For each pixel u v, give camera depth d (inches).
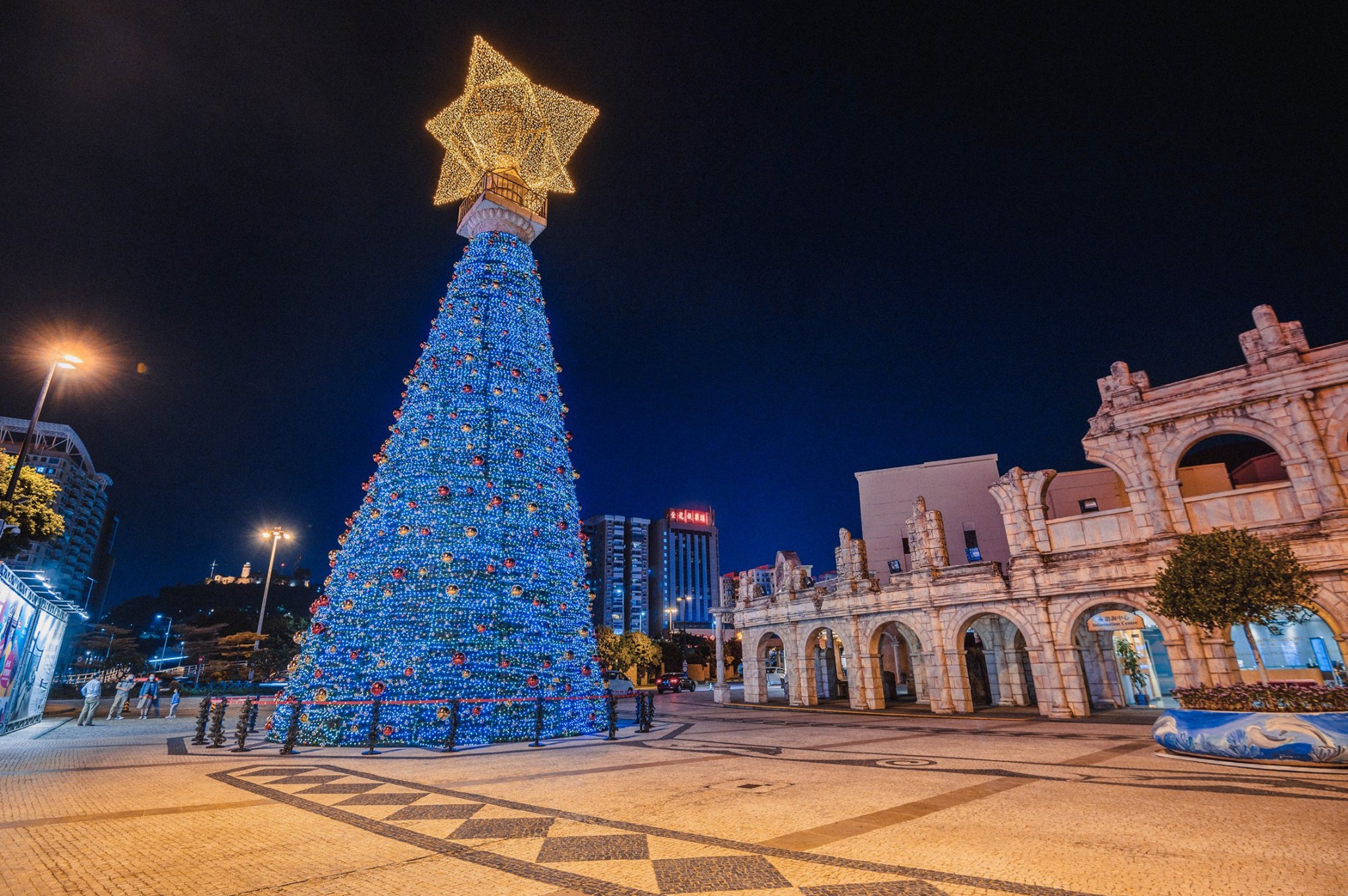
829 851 261.3
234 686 2000.5
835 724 889.5
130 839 287.9
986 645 1208.8
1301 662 1029.8
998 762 510.3
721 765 513.0
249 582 5787.4
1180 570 657.0
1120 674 1165.7
